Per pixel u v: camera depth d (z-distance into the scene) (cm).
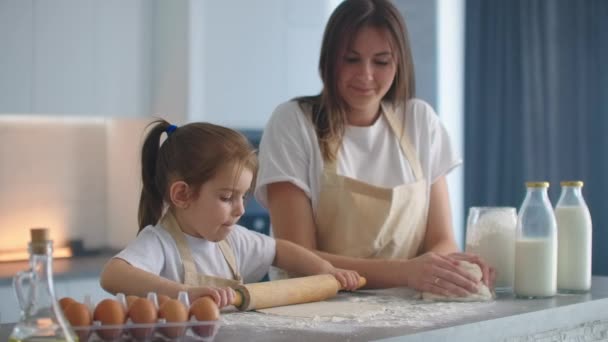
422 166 209
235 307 152
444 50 407
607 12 362
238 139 164
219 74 327
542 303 166
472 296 167
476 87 399
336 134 201
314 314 149
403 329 133
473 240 187
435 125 213
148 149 171
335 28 197
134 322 121
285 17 344
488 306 160
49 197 349
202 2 321
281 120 204
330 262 190
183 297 129
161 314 123
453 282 168
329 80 200
